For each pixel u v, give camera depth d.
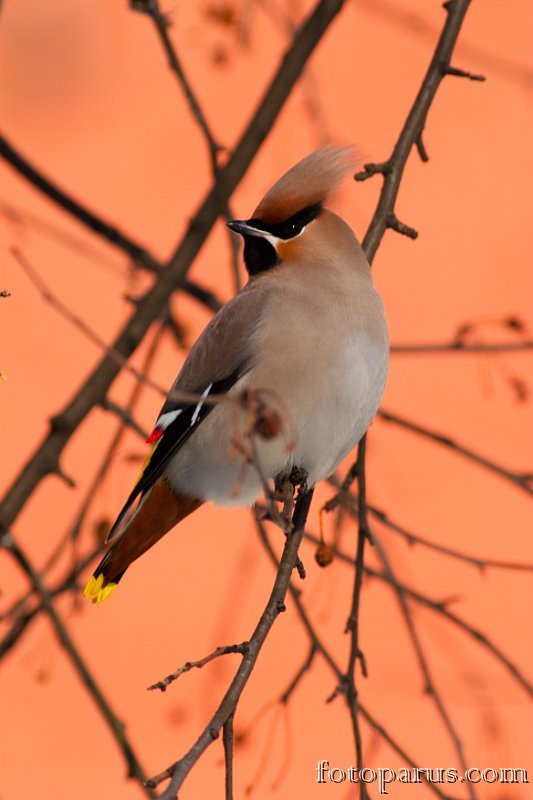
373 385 9.57
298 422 9.46
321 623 9.48
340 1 11.27
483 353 11.04
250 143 11.05
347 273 9.72
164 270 10.97
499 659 9.22
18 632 10.08
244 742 9.31
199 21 11.98
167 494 9.77
